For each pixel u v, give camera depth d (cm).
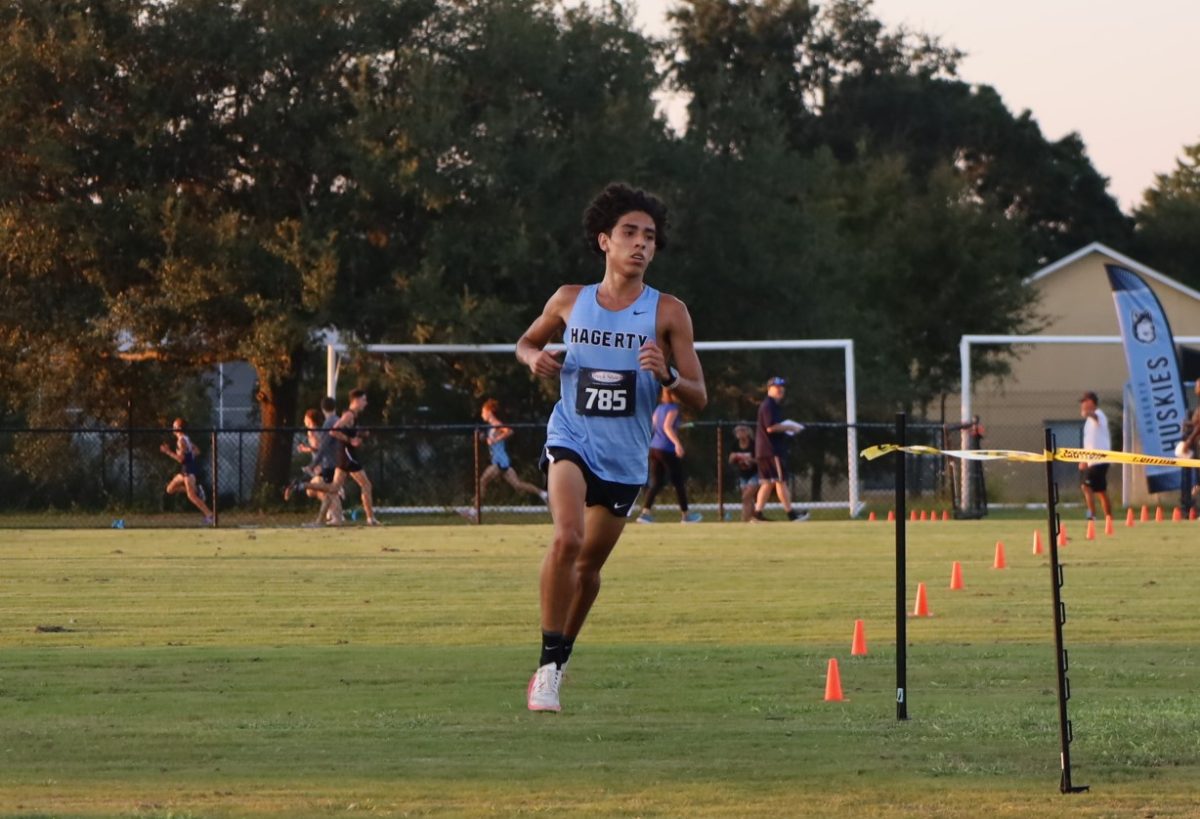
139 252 7538
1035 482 9850
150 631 2466
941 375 12900
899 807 1135
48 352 7581
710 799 1164
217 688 1817
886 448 1348
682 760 1326
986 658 2041
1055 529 1194
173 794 1195
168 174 7712
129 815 1107
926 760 1318
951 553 3975
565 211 8119
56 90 7500
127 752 1377
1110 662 2000
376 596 2997
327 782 1237
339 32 7669
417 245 7825
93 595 3038
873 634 2372
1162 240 17438
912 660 2030
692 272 8994
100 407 7712
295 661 2059
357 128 7475
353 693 1773
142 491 6619
